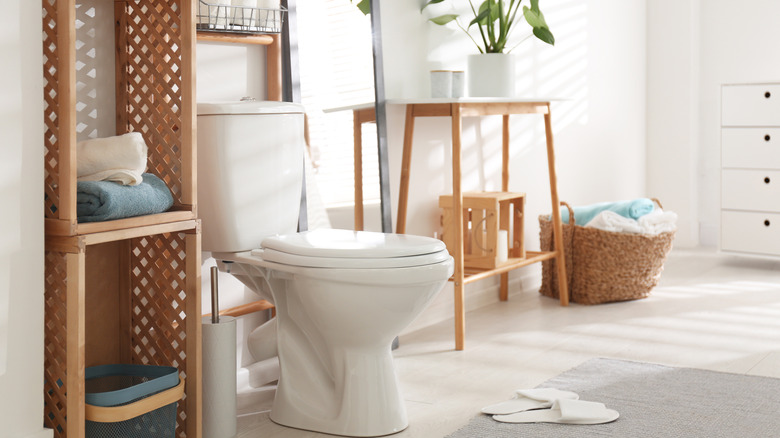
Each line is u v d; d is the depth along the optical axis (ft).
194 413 6.54
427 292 6.74
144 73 6.68
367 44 9.47
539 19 10.98
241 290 8.05
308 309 6.91
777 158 13.57
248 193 7.23
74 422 5.60
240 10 7.55
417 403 7.63
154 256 6.78
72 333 5.54
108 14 6.76
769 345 9.30
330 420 6.99
